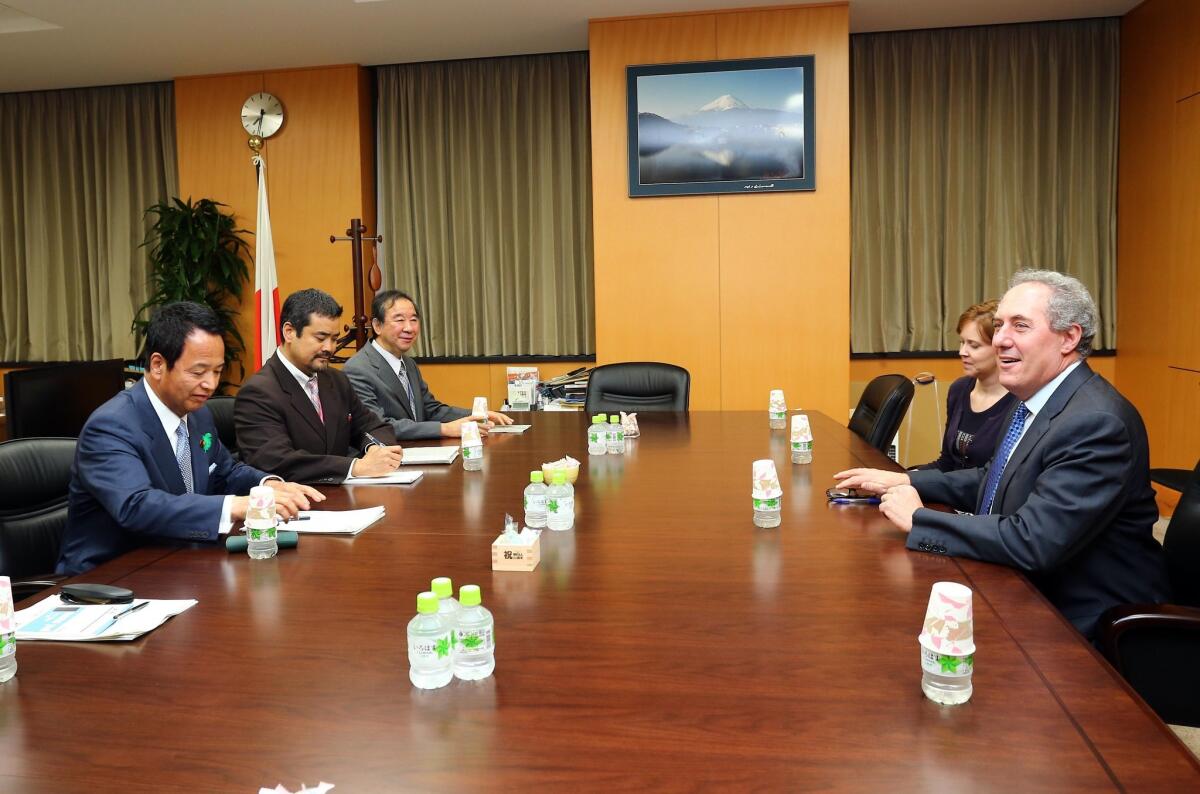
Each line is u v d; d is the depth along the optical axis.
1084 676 1.17
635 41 5.03
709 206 5.09
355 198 5.84
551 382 5.26
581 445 3.19
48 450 2.37
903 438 5.51
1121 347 5.32
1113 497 1.65
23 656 1.32
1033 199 5.34
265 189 5.77
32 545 2.30
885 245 5.50
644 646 1.30
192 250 5.68
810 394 5.09
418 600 1.18
